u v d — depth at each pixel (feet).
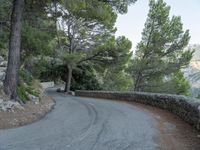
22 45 46.80
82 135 25.79
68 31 93.45
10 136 24.64
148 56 92.27
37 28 54.34
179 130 29.45
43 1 47.14
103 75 120.98
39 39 48.08
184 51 88.99
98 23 88.74
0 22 47.21
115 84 120.37
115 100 68.18
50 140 23.61
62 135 25.67
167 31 88.94
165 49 90.48
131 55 94.63
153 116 39.11
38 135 25.43
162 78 93.86
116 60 94.07
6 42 48.24
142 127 30.30
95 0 44.86
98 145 22.31
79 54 87.40
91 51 94.43
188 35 88.63
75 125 30.94
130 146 22.34
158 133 27.58
